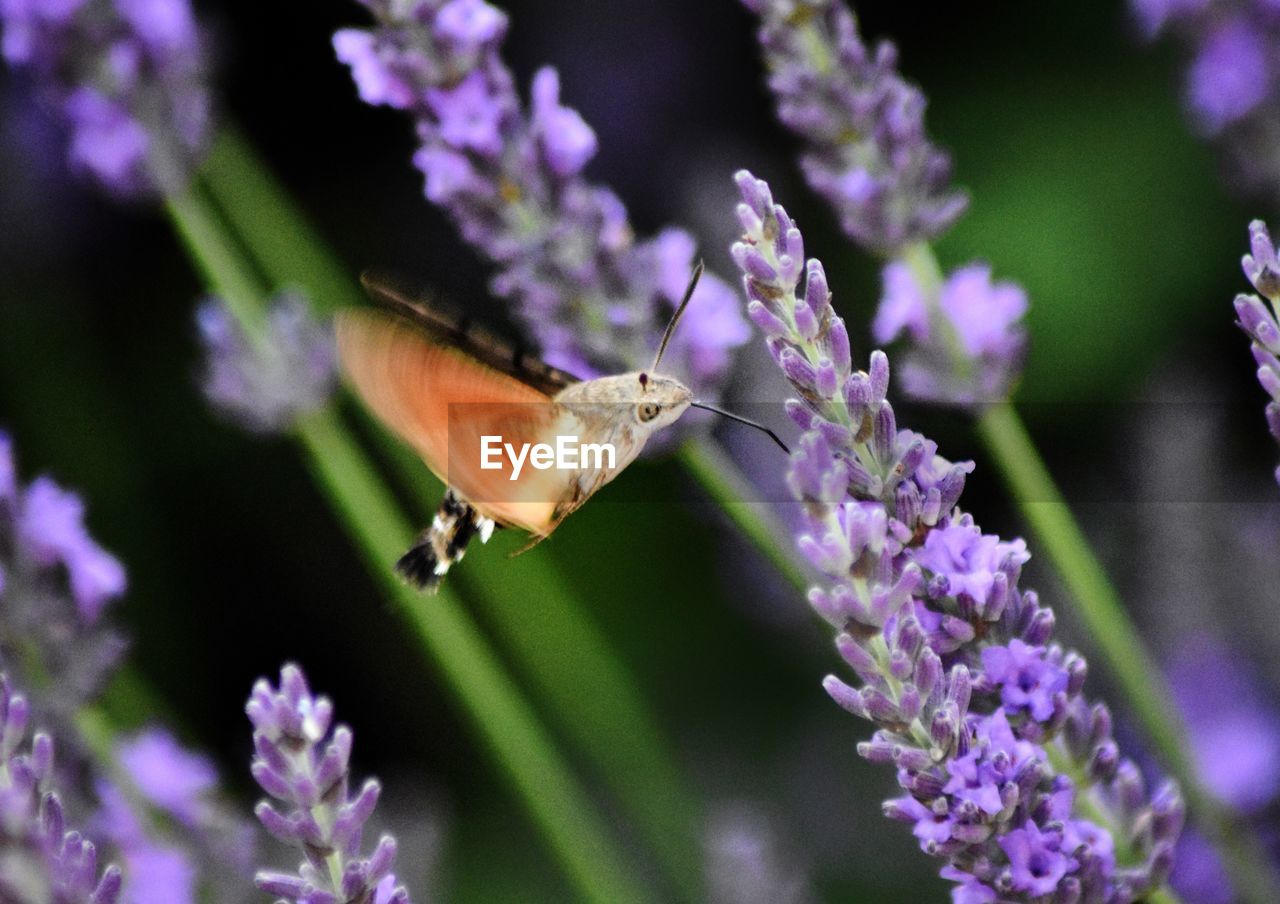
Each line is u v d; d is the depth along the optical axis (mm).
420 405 440
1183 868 502
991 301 492
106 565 485
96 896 414
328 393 552
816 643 590
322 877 416
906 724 414
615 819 594
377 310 436
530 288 485
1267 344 414
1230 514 543
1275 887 486
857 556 412
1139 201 704
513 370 447
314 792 415
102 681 484
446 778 731
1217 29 542
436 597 533
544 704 614
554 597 570
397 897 416
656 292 490
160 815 493
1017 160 727
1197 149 702
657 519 750
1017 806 416
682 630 733
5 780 414
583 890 532
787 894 524
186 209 548
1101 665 510
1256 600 536
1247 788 509
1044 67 742
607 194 488
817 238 709
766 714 704
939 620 422
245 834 498
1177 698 528
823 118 487
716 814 561
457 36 473
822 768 625
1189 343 686
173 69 543
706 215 547
